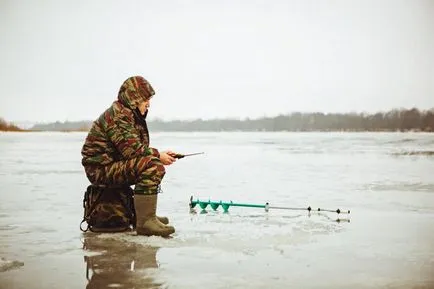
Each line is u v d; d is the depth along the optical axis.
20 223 4.13
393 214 4.53
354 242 3.34
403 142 20.53
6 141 23.19
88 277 2.52
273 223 4.09
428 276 2.55
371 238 3.48
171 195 5.84
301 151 15.23
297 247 3.20
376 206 4.99
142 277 2.52
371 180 7.39
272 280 2.47
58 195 5.88
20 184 7.01
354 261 2.85
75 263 2.80
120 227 3.78
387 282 2.44
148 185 3.60
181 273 2.60
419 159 11.46
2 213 4.62
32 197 5.70
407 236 3.54
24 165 10.31
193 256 2.96
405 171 8.75
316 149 16.23
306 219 4.30
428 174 8.23
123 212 3.78
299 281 2.46
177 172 8.95
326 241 3.37
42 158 12.42
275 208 4.73
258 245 3.24
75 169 9.38
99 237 3.55
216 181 7.42
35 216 4.49
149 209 3.61
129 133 3.69
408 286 2.38
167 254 3.01
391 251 3.09
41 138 26.75
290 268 2.70
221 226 3.96
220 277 2.53
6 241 3.41
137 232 3.63
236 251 3.08
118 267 2.71
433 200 5.40
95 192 3.75
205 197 5.65
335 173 8.52
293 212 4.69
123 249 3.15
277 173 8.63
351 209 4.80
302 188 6.50
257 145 19.33
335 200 5.40
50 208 4.93
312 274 2.58
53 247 3.21
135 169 3.61
